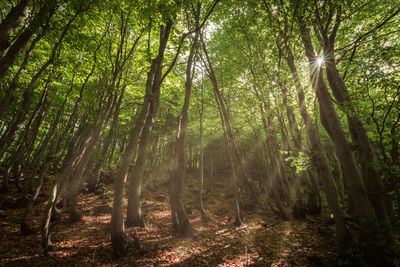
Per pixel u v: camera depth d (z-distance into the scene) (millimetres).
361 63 6484
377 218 5859
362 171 6453
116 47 12258
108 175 20062
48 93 11922
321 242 8391
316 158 7301
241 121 21016
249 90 13938
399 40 8289
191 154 35250
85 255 6332
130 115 20828
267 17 7926
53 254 6117
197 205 15844
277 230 10352
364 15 8547
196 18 10977
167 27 9477
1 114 6207
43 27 6855
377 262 5367
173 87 17391
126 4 9297
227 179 26609
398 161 4867
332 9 6707
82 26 9398
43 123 19859
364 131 6531
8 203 10125
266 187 17547
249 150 25531
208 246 8133
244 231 10234
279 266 6559
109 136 15672
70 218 9242
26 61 6871
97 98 9852
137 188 10094
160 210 13336
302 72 12305
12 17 4949
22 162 14172
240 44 14398
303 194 13094
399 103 5152
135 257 6477
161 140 26812
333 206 6598
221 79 15727
